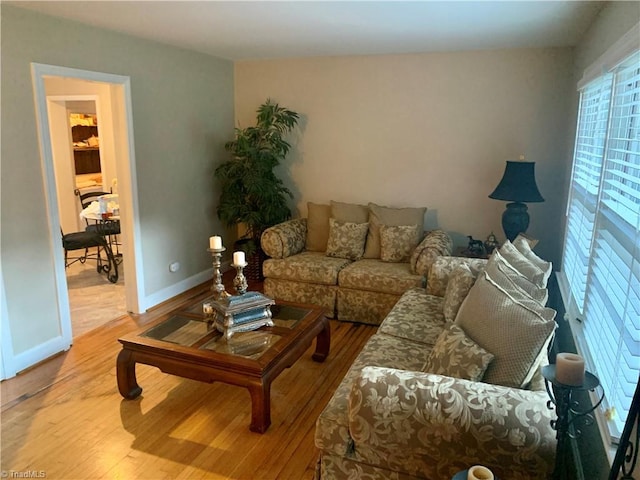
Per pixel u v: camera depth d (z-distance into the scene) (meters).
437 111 4.58
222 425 2.62
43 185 3.24
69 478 2.21
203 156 4.96
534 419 1.59
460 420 1.62
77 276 5.38
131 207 4.07
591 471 1.76
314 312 3.19
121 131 3.93
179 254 4.73
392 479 1.85
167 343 2.71
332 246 4.48
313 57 4.89
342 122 4.94
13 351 3.12
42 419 2.66
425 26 3.41
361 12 3.04
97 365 3.27
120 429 2.57
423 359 2.46
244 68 5.24
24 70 3.06
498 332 1.96
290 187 5.28
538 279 2.47
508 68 4.29
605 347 1.84
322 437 1.93
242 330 2.81
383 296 3.96
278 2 2.83
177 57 4.43
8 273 3.05
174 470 2.27
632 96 2.14
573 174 3.47
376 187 4.93
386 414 1.69
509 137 4.40
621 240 1.80
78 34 3.40
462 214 4.68
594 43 3.08
